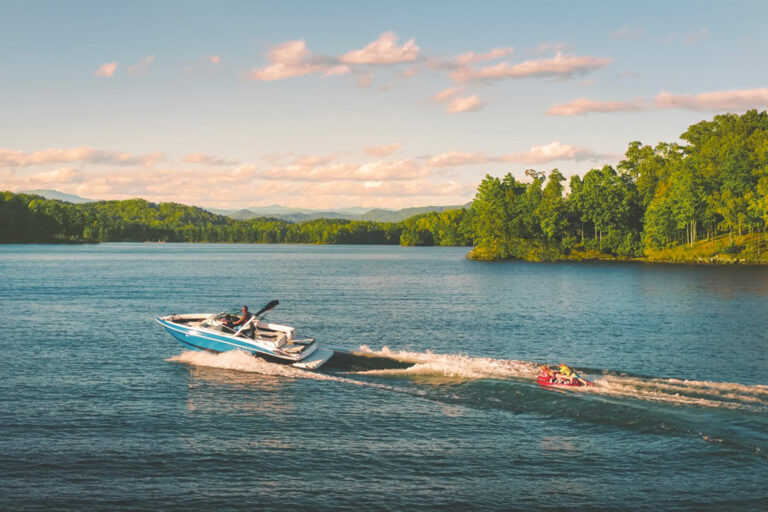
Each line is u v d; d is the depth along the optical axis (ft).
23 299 187.01
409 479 51.39
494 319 152.15
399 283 280.31
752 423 62.39
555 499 48.01
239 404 71.72
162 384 80.59
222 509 46.01
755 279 296.92
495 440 60.03
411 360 90.63
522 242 545.85
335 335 124.98
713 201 445.37
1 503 46.19
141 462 54.24
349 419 66.23
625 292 233.35
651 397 70.49
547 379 76.07
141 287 240.12
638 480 51.24
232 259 557.74
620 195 537.65
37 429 62.34
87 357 97.96
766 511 46.11
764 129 551.59
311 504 46.96
